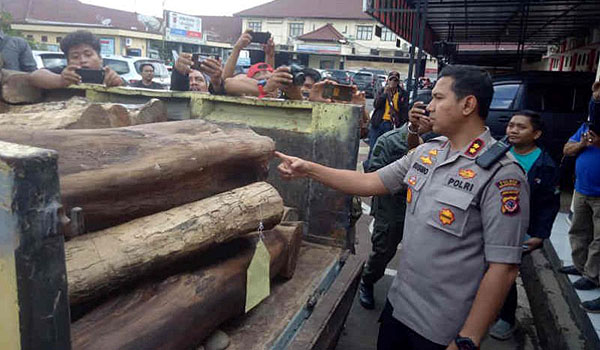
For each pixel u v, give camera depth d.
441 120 1.66
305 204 2.36
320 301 1.97
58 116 2.04
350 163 2.21
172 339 1.39
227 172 1.84
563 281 3.54
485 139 1.62
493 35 11.17
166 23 35.47
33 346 0.81
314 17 44.44
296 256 2.12
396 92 7.36
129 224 1.42
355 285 2.33
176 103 2.69
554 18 8.44
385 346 1.94
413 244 1.70
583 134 3.32
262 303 1.87
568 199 6.30
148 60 10.35
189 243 1.49
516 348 3.04
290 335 1.72
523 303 3.66
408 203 1.77
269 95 2.84
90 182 1.26
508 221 1.49
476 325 1.51
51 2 35.00
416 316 1.69
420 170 1.74
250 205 1.76
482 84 1.60
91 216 1.30
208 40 43.00
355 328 3.16
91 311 1.30
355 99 2.99
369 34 43.34
